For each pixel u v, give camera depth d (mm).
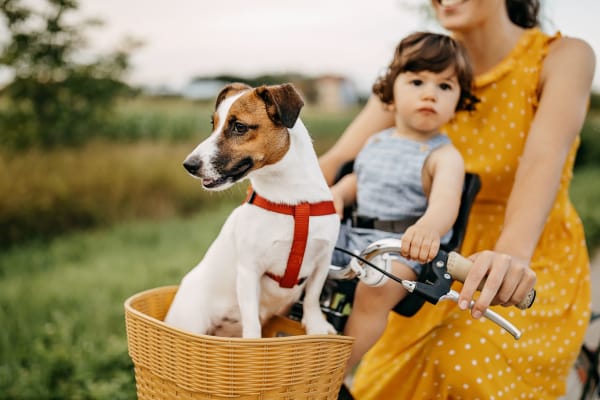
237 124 1894
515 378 2207
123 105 11773
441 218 2010
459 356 2123
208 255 2232
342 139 2748
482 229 2488
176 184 9336
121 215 8586
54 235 7938
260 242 1948
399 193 2246
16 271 6312
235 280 2135
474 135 2492
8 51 10078
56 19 10141
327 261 2012
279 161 1910
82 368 4016
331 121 17703
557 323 2352
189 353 1694
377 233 2221
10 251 7195
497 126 2463
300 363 1707
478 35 2443
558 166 2148
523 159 2211
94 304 5098
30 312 4996
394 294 2070
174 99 13906
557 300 2355
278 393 1706
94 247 7270
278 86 1907
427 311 2373
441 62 2195
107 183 8922
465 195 2139
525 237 2031
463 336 2148
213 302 2191
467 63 2256
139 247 7254
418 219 2197
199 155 1872
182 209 9289
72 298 5320
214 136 1905
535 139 2205
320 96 21891
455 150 2240
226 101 1935
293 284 2014
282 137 1909
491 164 2459
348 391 2094
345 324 2143
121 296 5402
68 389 3828
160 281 5801
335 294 2256
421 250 1837
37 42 10211
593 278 6266
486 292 1749
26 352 4312
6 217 7762
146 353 1812
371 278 1905
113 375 3986
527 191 2119
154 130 11875
